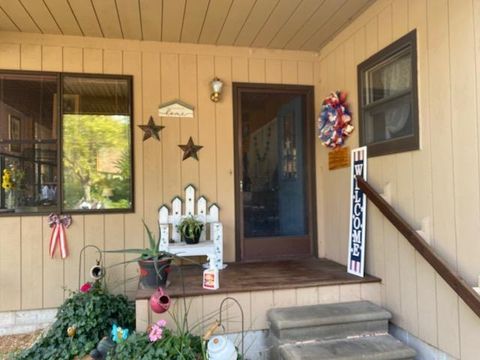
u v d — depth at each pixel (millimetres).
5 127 3498
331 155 3895
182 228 3557
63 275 3541
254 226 4051
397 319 2793
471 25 2105
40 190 3539
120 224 3684
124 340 2393
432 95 2426
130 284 3664
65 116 3617
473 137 2100
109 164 3703
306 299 2902
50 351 2775
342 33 3631
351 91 3479
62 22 3324
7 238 3441
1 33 3482
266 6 3105
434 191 2406
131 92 3754
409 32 2645
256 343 2783
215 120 3949
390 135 2904
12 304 3430
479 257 2062
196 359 2309
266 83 4082
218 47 3963
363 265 3162
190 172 3873
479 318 2029
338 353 2383
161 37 3715
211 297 2721
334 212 3867
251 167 4066
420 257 2549
